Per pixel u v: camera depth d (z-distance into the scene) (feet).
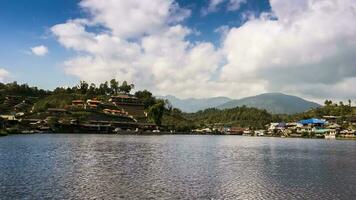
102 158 305.73
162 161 297.94
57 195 161.99
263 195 174.60
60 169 235.61
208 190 181.88
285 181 212.84
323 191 185.68
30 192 166.20
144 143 533.96
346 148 540.11
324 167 283.79
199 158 332.19
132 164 271.90
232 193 176.96
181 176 221.25
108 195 165.07
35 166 246.06
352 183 208.74
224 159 330.34
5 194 161.58
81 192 169.07
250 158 347.77
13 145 413.59
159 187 185.78
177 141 640.58
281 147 552.00
